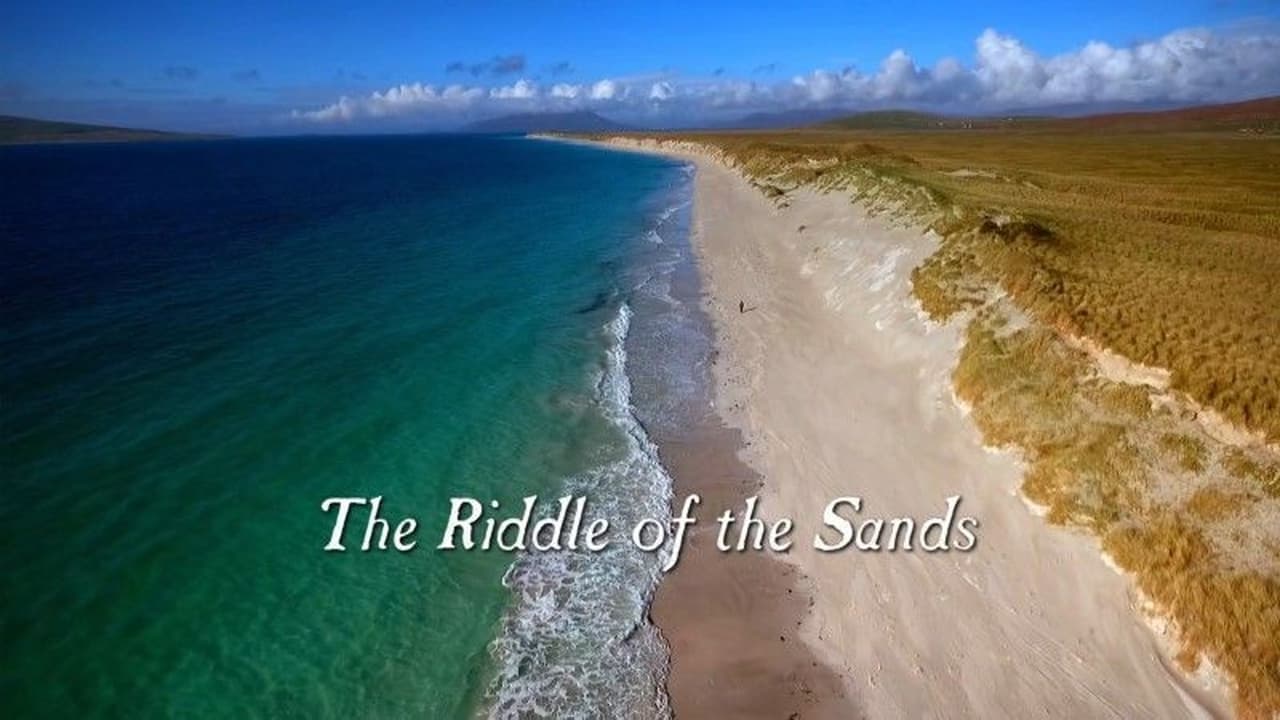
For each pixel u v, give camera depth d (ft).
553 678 52.42
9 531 63.67
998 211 140.36
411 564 63.41
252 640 54.19
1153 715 48.01
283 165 578.25
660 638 56.54
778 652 55.31
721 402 96.68
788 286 146.20
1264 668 45.88
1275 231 139.13
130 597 57.36
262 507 69.92
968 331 93.91
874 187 178.40
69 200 301.22
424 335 118.93
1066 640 54.13
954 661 53.78
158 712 47.88
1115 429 66.49
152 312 125.49
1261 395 62.64
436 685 51.26
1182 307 83.05
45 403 87.76
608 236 211.41
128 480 72.59
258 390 94.89
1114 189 200.44
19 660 51.01
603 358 111.45
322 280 152.15
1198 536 54.49
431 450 82.17
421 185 375.66
